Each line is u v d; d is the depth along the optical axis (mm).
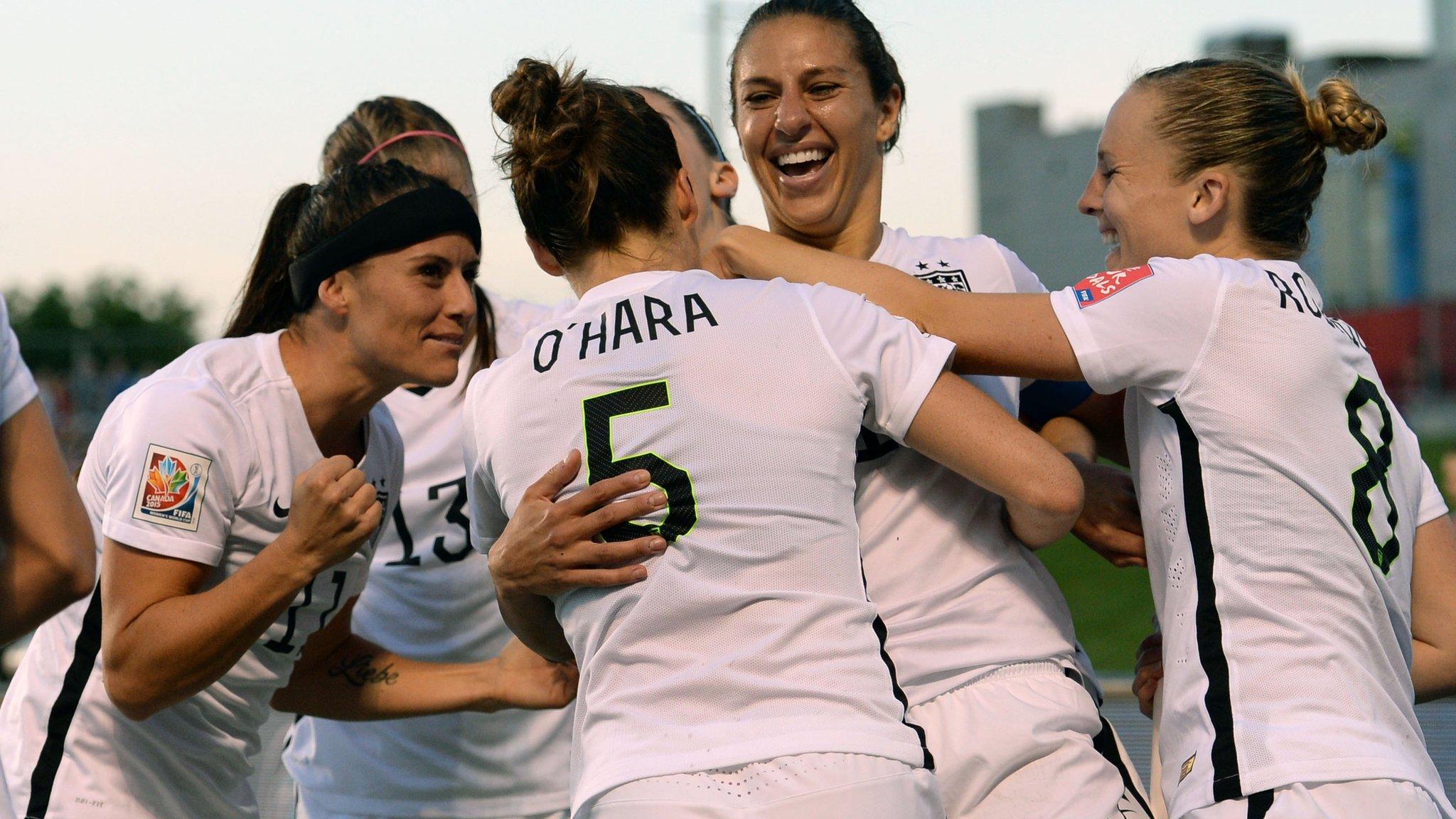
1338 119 8789
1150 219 9125
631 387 8016
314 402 9844
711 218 11961
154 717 9656
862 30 9891
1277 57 9648
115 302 197250
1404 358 100250
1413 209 110438
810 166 9883
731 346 8016
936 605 8969
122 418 9547
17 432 8070
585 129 8438
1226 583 8281
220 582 9828
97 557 9258
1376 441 8727
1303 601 8172
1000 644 8969
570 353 8297
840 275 9180
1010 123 115250
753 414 7863
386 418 10805
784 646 7535
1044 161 112000
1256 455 8281
